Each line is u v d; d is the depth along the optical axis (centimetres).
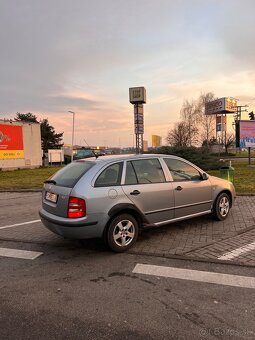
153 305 365
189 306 361
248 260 492
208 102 5822
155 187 589
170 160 643
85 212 512
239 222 714
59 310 361
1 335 315
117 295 392
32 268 489
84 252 555
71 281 437
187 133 6178
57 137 7294
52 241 626
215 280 426
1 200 1219
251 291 394
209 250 540
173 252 536
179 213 630
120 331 317
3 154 2933
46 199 584
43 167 3428
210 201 694
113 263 498
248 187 1195
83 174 538
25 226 758
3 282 441
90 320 338
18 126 3106
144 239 611
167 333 312
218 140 6144
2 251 574
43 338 309
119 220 540
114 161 566
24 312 358
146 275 448
